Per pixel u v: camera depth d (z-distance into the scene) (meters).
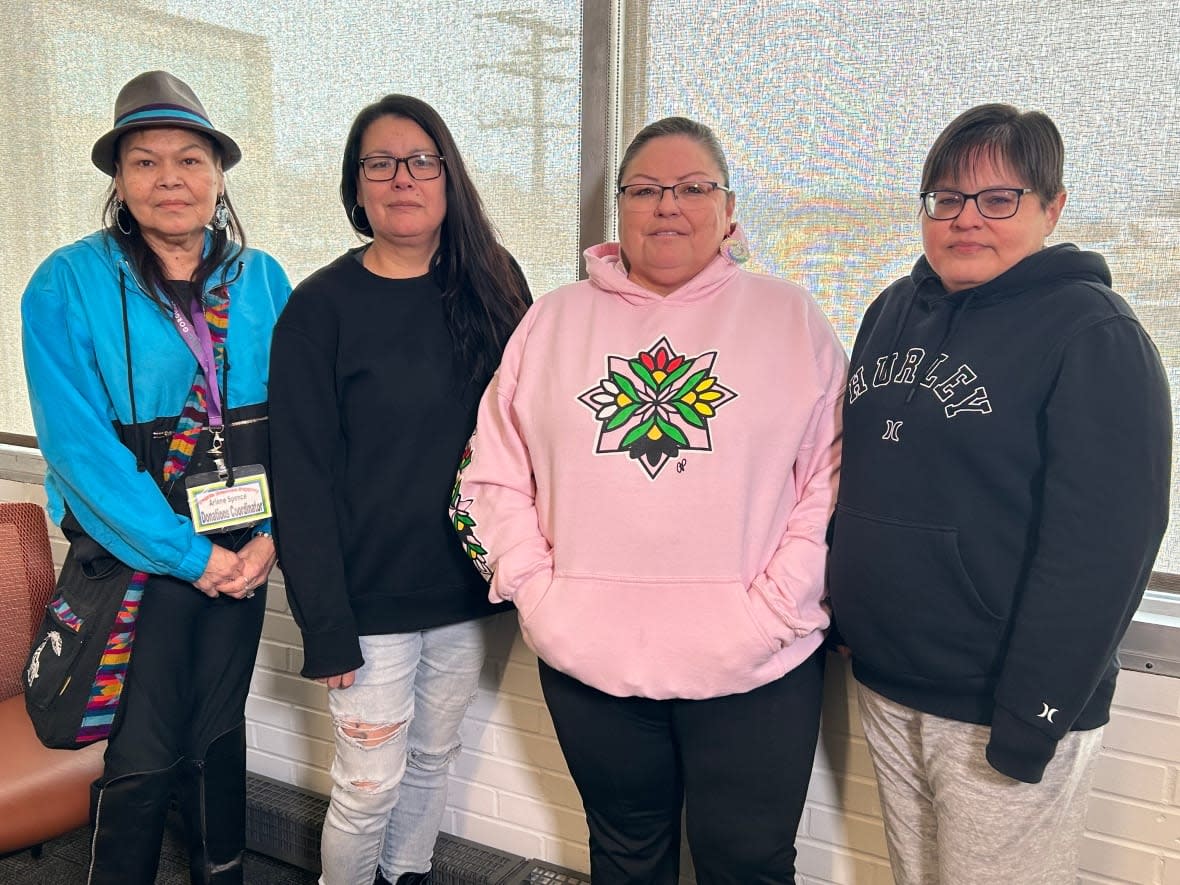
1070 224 1.53
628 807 1.52
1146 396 1.12
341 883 1.78
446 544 1.67
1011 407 1.19
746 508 1.38
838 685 1.74
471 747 2.11
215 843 1.77
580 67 1.82
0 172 2.56
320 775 2.32
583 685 1.46
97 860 1.64
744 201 1.74
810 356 1.42
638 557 1.37
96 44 2.37
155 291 1.60
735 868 1.47
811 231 1.70
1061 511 1.14
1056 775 1.24
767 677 1.38
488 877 2.00
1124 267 1.50
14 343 2.65
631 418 1.40
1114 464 1.11
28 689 1.68
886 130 1.61
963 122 1.23
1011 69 1.52
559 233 1.92
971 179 1.21
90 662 1.62
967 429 1.22
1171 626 1.50
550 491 1.46
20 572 2.11
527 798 2.07
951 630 1.26
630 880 1.57
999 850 1.27
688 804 1.48
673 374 1.41
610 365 1.44
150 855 1.66
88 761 1.79
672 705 1.44
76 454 1.55
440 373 1.62
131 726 1.61
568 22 1.82
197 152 1.60
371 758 1.69
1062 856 1.29
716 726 1.41
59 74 2.43
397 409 1.59
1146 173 1.46
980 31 1.53
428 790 1.89
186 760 1.72
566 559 1.42
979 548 1.22
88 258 1.60
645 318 1.47
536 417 1.48
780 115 1.69
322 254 2.19
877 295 1.64
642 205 1.43
